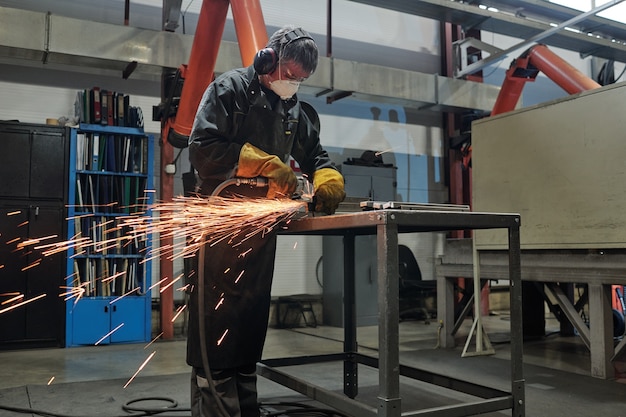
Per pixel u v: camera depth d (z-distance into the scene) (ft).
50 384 11.68
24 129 16.67
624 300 18.89
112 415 9.16
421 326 21.62
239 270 7.18
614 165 12.13
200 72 14.01
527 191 14.11
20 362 14.43
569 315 13.19
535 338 18.16
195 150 6.89
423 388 11.25
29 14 16.11
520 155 14.35
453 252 16.51
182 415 9.17
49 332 16.66
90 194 17.33
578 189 12.87
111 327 17.28
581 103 12.88
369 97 21.39
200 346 6.97
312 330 20.75
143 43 17.34
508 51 20.54
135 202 17.85
